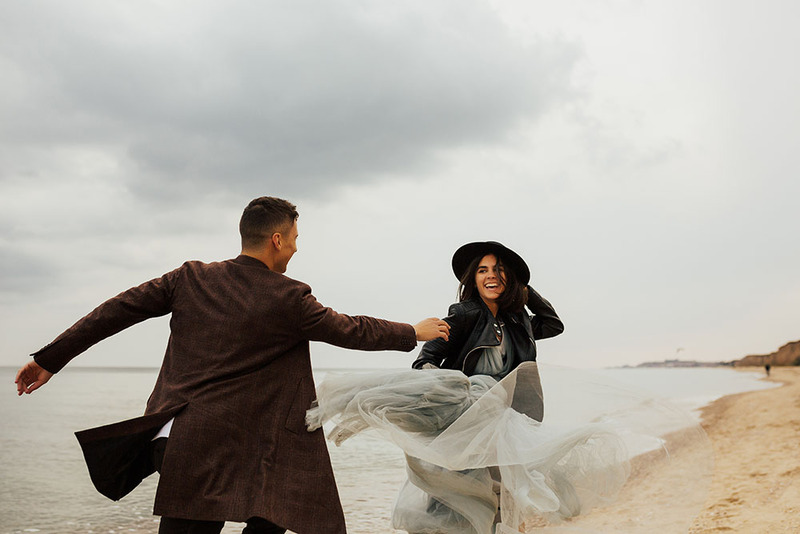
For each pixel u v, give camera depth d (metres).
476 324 3.77
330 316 2.92
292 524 2.69
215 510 2.59
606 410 3.40
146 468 2.88
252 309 2.83
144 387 54.78
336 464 8.79
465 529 3.47
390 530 5.16
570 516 3.16
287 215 3.14
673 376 72.19
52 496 7.70
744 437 12.17
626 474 3.21
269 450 2.76
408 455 3.33
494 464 3.13
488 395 3.26
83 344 2.83
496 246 3.84
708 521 5.22
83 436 2.64
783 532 4.76
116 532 5.64
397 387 3.24
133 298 2.90
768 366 70.44
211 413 2.68
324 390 3.15
